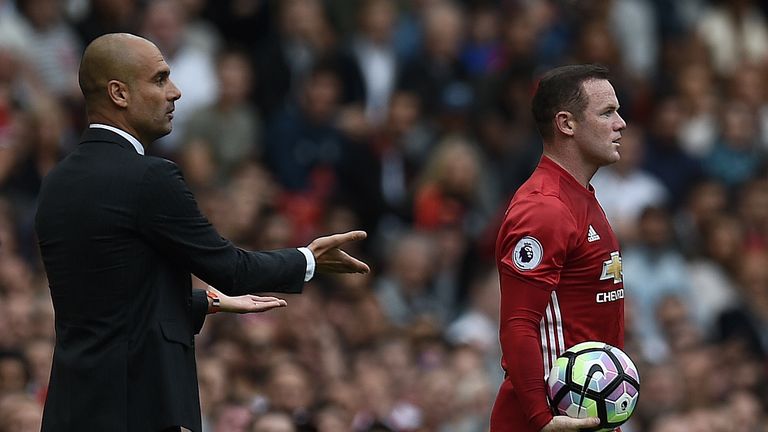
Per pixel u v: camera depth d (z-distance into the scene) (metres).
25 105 45.25
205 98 50.03
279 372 35.69
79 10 50.66
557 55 56.62
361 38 54.66
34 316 37.66
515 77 54.06
